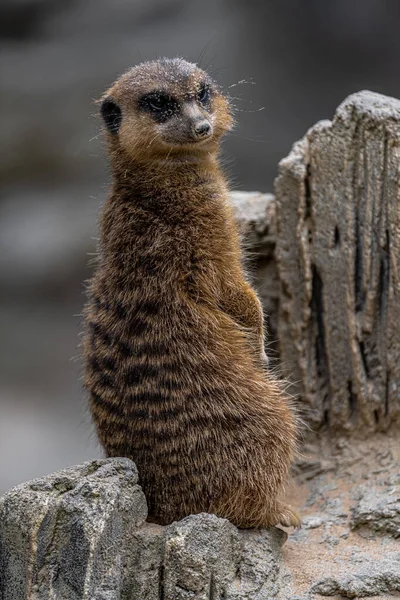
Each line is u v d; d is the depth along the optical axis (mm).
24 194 27344
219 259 8141
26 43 28812
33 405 23344
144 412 7562
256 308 8266
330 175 9023
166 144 8297
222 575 6820
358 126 8812
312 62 28578
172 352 7625
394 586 6977
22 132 27203
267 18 28812
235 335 7973
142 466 7582
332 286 9117
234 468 7512
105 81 27375
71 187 27281
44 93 27688
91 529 6492
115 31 28953
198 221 8156
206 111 8586
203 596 6660
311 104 28047
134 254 7980
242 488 7516
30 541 6586
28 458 21234
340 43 28422
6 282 26719
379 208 8766
